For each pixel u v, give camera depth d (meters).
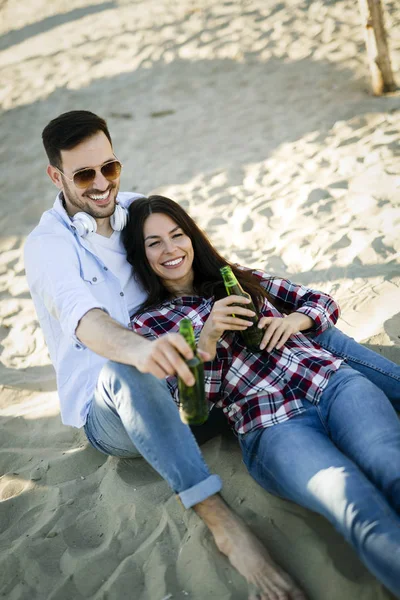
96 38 8.91
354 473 1.86
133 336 2.09
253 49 7.53
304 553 2.00
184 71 7.45
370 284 3.36
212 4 9.05
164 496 2.35
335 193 4.43
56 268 2.39
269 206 4.55
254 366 2.33
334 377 2.28
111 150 2.57
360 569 1.91
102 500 2.44
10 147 6.65
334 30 7.42
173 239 2.56
